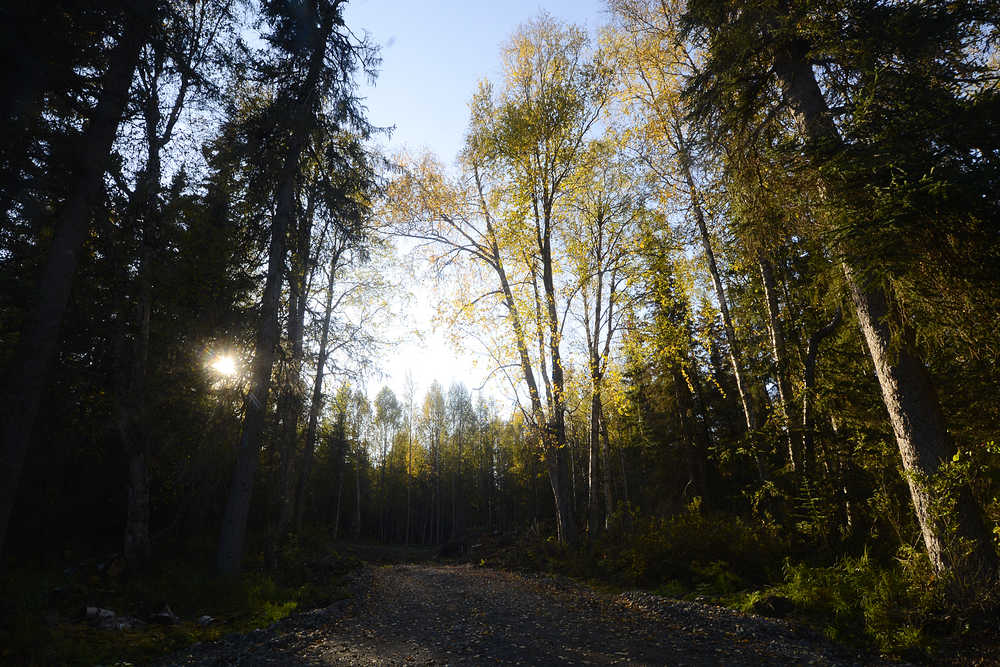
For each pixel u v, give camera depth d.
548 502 47.56
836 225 7.08
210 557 14.12
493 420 60.38
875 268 6.45
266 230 13.44
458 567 21.66
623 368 17.34
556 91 17.52
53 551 13.70
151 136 11.55
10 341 10.80
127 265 11.88
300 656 7.05
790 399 12.96
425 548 48.91
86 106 8.54
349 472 51.09
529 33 18.25
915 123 6.21
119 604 9.72
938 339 7.12
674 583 11.39
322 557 19.05
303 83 13.56
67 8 7.69
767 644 7.01
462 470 62.25
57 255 8.04
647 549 12.94
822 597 8.48
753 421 14.06
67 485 15.34
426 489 62.81
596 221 17.47
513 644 7.52
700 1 9.92
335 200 13.59
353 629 8.67
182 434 14.53
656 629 8.15
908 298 6.71
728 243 13.61
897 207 6.07
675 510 21.58
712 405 23.45
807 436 12.45
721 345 16.69
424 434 61.28
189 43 10.72
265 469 19.70
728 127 10.36
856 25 7.68
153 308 13.95
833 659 6.37
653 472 26.33
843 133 7.19
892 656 6.37
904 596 7.40
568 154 17.55
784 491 12.42
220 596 10.70
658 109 15.59
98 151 8.50
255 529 19.53
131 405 12.48
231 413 13.84
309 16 13.05
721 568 11.27
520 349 16.41
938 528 7.30
